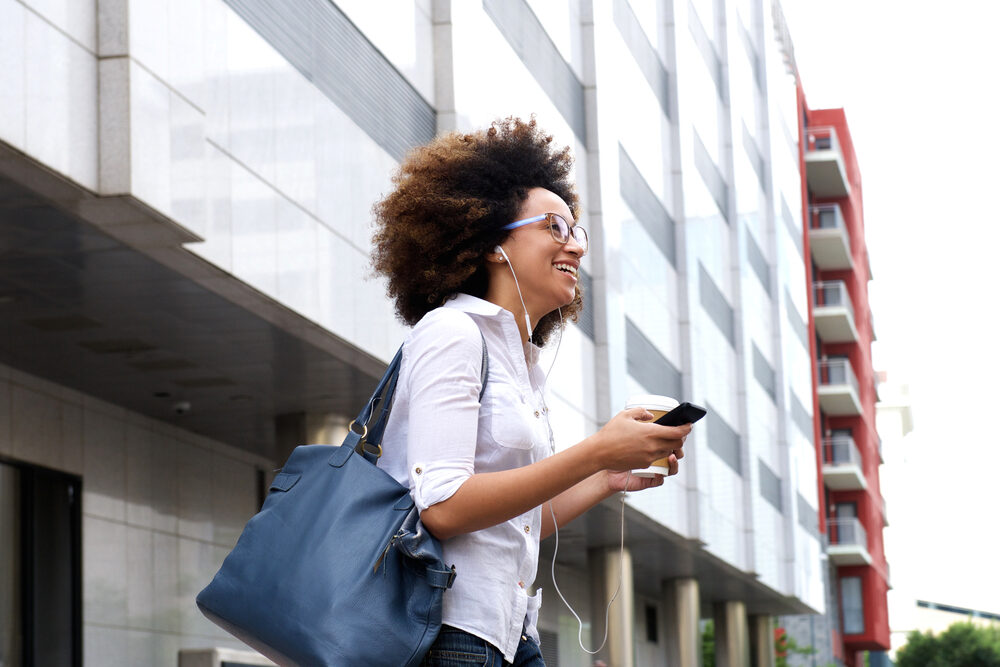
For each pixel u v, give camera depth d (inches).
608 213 863.1
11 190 332.5
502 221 104.0
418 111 582.6
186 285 419.2
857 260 2114.9
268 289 428.8
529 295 105.1
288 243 444.5
